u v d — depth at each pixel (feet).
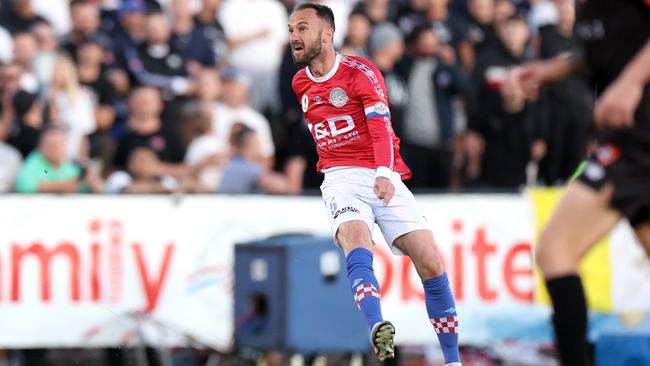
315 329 85.61
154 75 117.80
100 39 118.42
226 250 94.02
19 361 97.35
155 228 94.27
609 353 87.30
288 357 93.45
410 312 93.50
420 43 115.75
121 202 94.38
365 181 60.59
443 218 95.25
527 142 117.29
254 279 84.94
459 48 122.62
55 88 113.39
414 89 115.55
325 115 60.59
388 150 58.18
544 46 123.13
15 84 111.96
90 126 114.32
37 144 108.27
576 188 49.26
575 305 47.80
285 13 127.85
